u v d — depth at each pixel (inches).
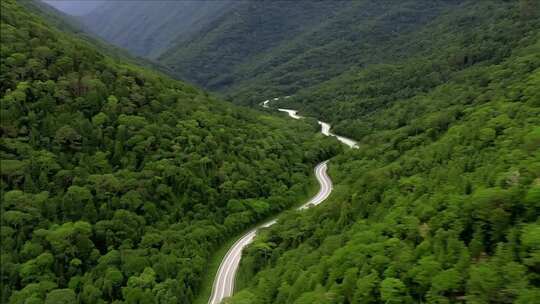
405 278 2551.7
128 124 5374.0
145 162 5147.6
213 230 4813.0
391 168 4274.1
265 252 4249.5
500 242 2377.0
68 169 4697.3
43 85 5231.3
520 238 2332.7
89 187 4586.6
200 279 4205.2
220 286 4190.5
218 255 4707.2
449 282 2332.7
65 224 4197.8
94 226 4284.0
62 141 4852.4
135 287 3796.8
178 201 5014.8
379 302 2588.6
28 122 4879.4
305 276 3097.9
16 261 3897.6
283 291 3159.5
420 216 3006.9
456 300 2294.5
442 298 2315.5
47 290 3688.5
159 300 3732.8
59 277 3870.6
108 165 4896.7
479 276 2229.3
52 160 4638.3
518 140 3376.0
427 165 4015.8
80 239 4089.6
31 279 3777.1
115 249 4224.9
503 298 2139.5
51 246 4018.2
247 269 4215.1
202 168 5418.3
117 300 3666.3
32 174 4515.3
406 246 2773.1
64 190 4547.2
